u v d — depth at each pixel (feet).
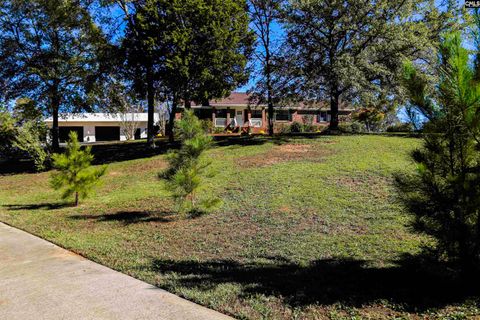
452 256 12.80
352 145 49.88
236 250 19.36
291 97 64.59
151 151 64.13
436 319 10.89
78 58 69.67
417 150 13.58
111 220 27.63
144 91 64.34
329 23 58.49
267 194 30.22
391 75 55.72
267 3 65.41
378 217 22.54
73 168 33.60
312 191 29.55
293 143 55.36
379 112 81.76
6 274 17.10
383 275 14.74
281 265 16.80
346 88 57.67
